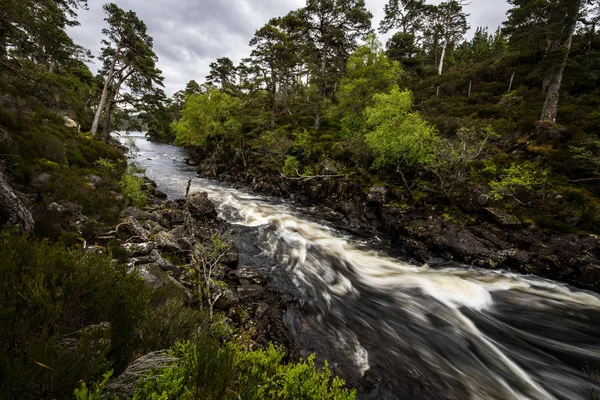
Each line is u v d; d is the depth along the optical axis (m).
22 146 9.69
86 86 15.26
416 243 13.34
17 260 2.49
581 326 8.35
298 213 18.67
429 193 15.93
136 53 22.58
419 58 38.59
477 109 22.20
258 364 3.01
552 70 16.70
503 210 13.30
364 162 19.88
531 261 11.38
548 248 11.40
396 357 6.46
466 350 7.04
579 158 13.27
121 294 2.79
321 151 24.48
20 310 2.12
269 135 27.23
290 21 34.38
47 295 2.23
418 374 5.98
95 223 8.56
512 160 15.57
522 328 8.17
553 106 16.78
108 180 12.82
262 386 2.67
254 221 16.09
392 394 5.35
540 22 18.69
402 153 16.17
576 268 10.67
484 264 11.87
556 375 6.32
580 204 12.02
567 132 15.15
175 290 6.03
